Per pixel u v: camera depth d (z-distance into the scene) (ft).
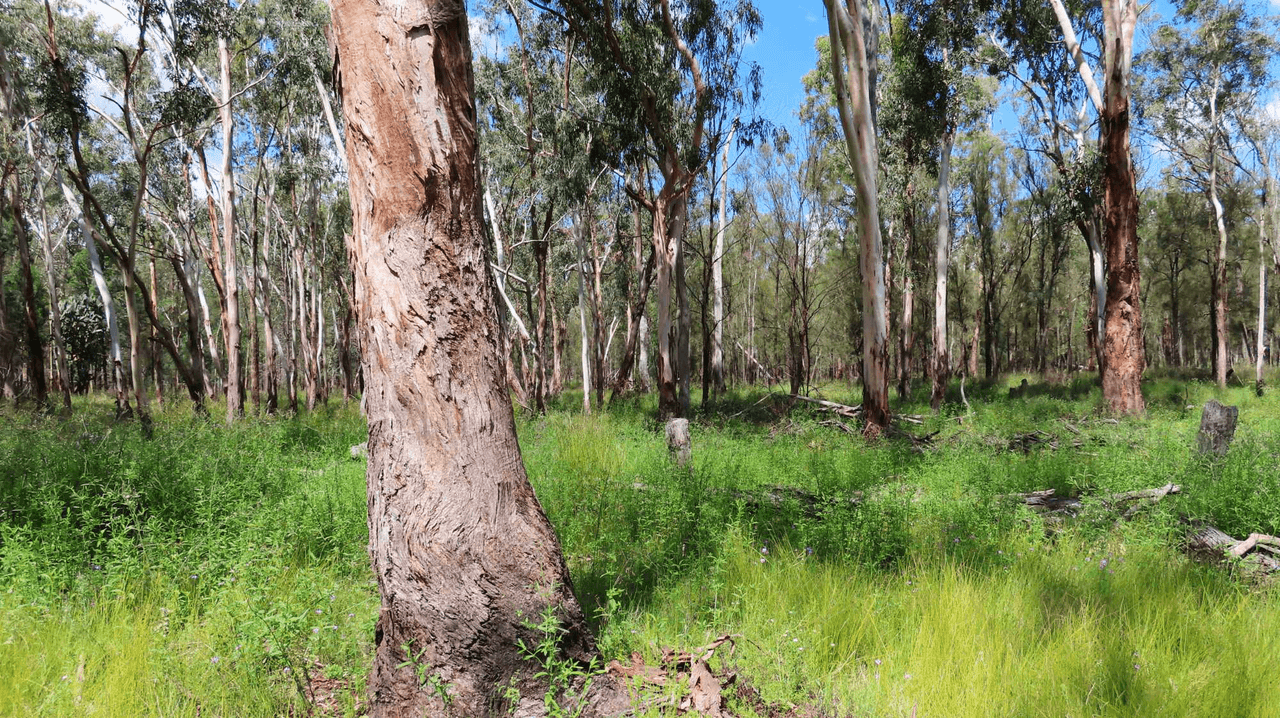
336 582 15.65
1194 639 12.07
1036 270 126.41
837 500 19.83
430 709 10.14
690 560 16.47
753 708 10.36
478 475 10.49
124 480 20.76
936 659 11.44
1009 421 52.60
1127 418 53.06
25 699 10.24
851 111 45.91
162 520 18.47
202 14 56.24
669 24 62.95
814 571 15.33
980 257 124.16
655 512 20.25
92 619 12.92
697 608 14.01
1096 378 95.09
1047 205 100.63
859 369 126.72
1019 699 10.28
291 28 66.59
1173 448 30.35
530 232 98.68
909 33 70.08
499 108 77.56
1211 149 93.71
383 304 10.66
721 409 71.26
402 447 10.53
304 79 69.41
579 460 28.76
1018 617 13.03
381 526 10.66
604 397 92.17
